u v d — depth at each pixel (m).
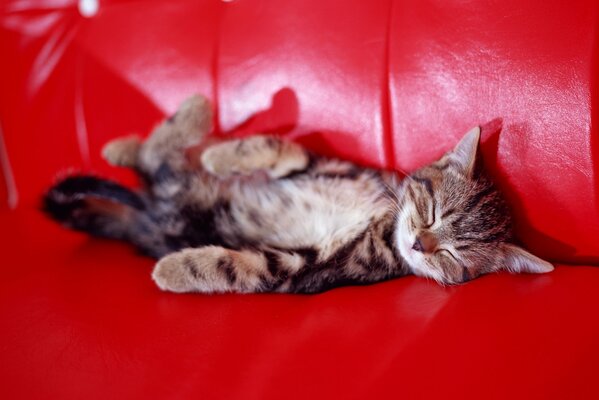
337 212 0.44
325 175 0.45
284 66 0.46
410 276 0.43
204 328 0.35
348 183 0.44
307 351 0.32
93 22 0.52
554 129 0.38
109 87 0.51
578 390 0.28
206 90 0.49
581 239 0.39
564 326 0.32
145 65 0.50
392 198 0.44
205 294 0.40
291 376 0.30
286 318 0.36
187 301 0.39
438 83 0.41
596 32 0.37
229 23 0.48
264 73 0.47
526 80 0.39
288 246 0.44
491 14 0.40
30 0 0.54
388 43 0.43
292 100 0.46
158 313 0.37
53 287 0.41
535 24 0.38
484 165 0.41
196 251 0.41
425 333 0.32
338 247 0.43
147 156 0.47
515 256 0.40
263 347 0.33
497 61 0.39
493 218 0.41
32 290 0.40
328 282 0.42
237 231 0.46
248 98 0.48
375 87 0.43
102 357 0.33
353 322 0.35
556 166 0.39
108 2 0.52
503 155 0.40
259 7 0.48
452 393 0.28
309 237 0.44
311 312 0.37
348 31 0.44
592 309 0.33
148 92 0.50
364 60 0.44
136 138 0.49
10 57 0.54
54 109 0.53
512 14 0.39
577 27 0.37
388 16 0.43
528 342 0.31
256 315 0.36
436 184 0.43
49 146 0.54
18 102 0.54
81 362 0.32
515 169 0.40
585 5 0.37
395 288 0.40
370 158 0.45
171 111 0.50
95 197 0.49
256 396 0.29
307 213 0.45
